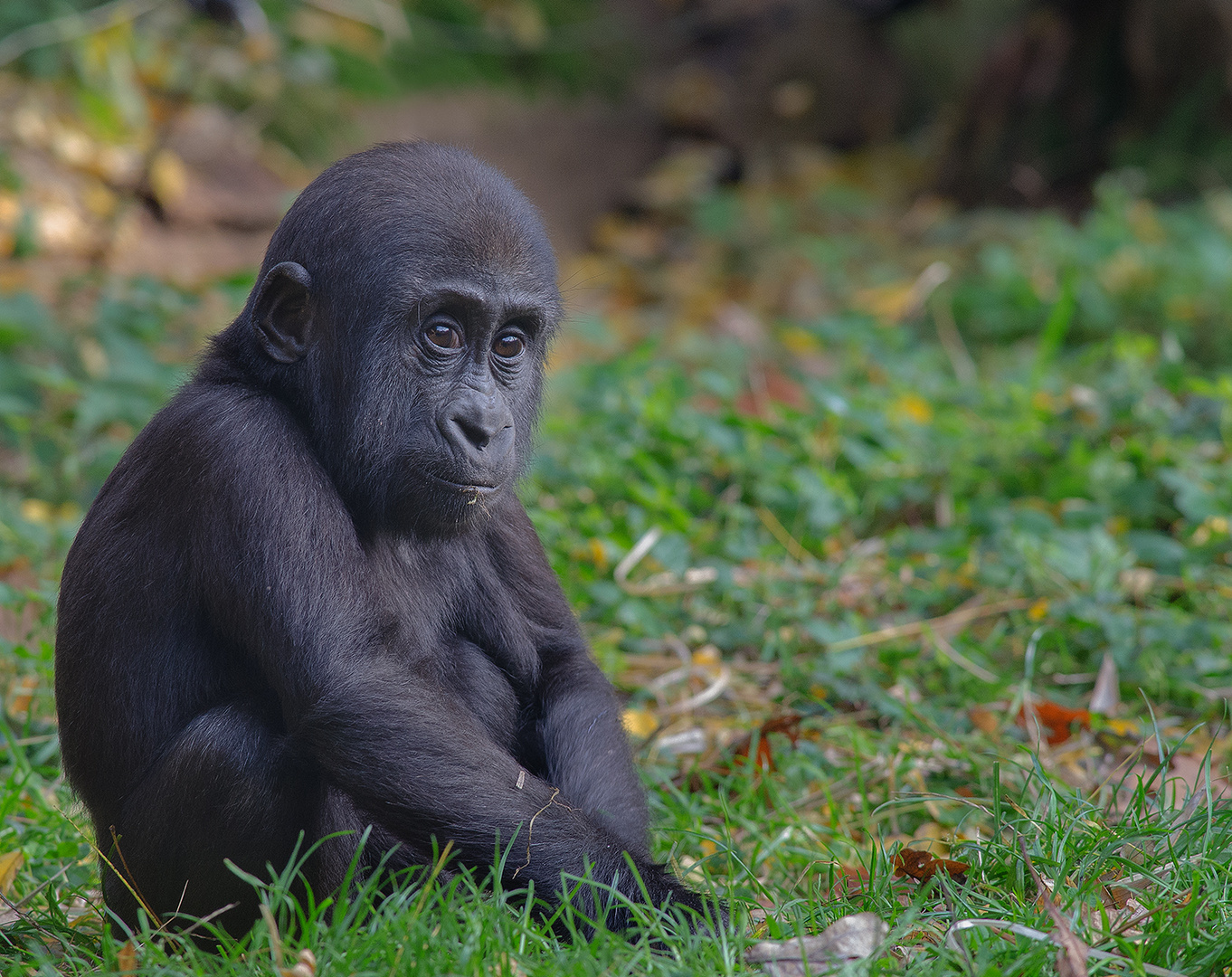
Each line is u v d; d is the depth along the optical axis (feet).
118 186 71.97
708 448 47.19
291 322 23.06
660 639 36.94
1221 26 79.10
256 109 82.33
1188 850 22.30
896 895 22.57
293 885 22.26
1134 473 43.42
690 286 84.69
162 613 22.65
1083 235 71.00
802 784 29.66
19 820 27.40
